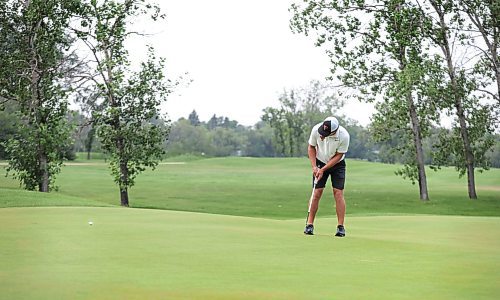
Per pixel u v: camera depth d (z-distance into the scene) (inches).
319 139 390.9
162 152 1272.1
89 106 1244.5
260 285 210.8
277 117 4744.1
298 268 246.8
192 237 327.9
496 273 241.4
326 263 260.8
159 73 1237.7
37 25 1198.9
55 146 1191.6
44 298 182.5
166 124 1268.5
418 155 1507.1
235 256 271.1
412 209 1352.1
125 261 249.4
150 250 279.7
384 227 456.8
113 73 1221.7
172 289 199.8
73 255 261.1
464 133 1517.0
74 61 1238.3
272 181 2223.2
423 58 1407.5
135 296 188.4
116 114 1197.7
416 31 1371.8
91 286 199.9
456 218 543.2
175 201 1475.1
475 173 2539.4
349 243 326.6
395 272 242.1
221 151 6481.3
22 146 1179.9
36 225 368.8
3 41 1214.9
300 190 1798.7
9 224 372.8
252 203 1441.9
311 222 376.5
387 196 1626.5
